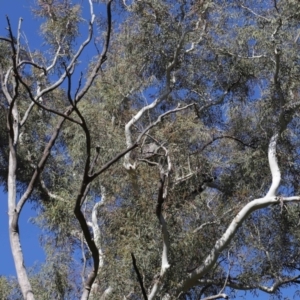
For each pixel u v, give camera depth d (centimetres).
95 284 1025
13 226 560
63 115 492
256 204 1081
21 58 1048
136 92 1342
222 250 1057
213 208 1141
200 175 1124
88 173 495
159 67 1341
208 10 1313
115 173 1099
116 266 1012
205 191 1156
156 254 1012
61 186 1288
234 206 1152
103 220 1116
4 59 1200
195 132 1150
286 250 1228
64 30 1259
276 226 1229
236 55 1296
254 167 1238
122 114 1298
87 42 597
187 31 1310
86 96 1314
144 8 1322
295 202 1147
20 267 544
